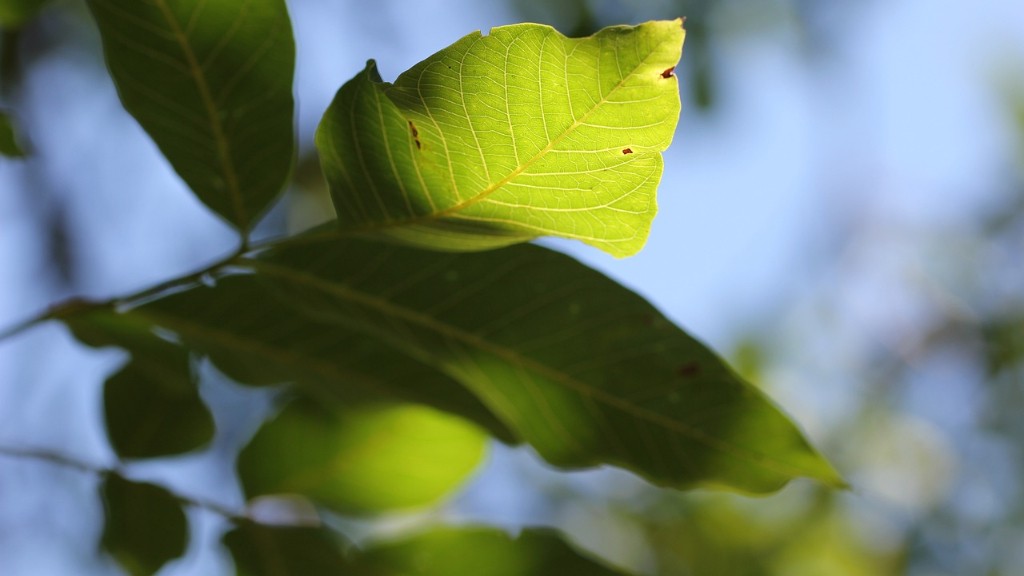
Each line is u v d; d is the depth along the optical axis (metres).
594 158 0.52
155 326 0.57
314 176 1.38
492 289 0.55
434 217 0.53
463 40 0.51
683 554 1.58
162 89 0.54
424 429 0.60
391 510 0.61
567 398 0.57
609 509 1.61
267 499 0.60
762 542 1.61
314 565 0.58
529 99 0.51
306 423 0.60
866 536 1.67
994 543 1.69
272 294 0.57
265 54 0.54
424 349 0.56
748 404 0.56
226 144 0.55
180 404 0.61
